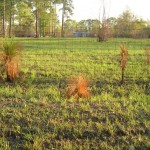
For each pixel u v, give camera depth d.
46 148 5.78
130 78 12.18
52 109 7.85
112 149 5.69
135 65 15.48
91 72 13.50
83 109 7.79
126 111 7.70
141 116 7.33
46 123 6.88
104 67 14.95
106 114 7.50
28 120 7.03
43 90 9.83
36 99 8.73
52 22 78.94
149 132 6.43
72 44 32.97
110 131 6.39
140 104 8.35
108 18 40.00
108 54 21.00
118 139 6.12
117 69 14.30
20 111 7.68
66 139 6.13
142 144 5.91
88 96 8.86
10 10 58.06
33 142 5.97
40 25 73.69
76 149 5.72
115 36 57.91
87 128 6.58
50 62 16.89
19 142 6.04
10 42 11.50
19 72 11.38
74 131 6.39
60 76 12.62
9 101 8.63
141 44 33.03
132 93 9.55
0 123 6.90
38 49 25.44
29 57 19.22
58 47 28.03
